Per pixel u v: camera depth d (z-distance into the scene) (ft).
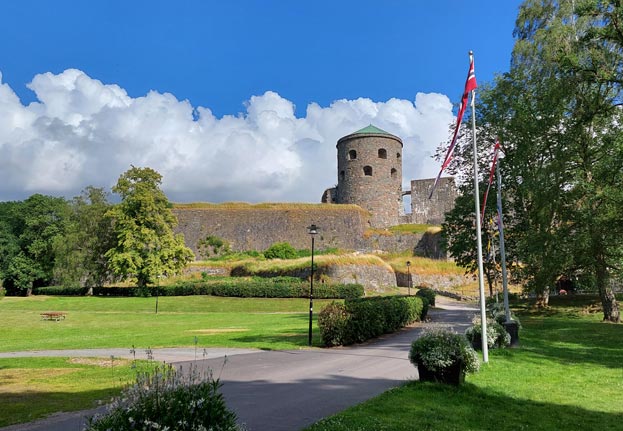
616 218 65.62
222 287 131.85
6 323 90.74
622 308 95.91
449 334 30.73
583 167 73.31
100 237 156.46
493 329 46.34
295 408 24.79
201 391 13.52
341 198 210.18
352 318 52.70
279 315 100.99
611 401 28.12
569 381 33.37
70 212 167.53
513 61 89.71
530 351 46.09
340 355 44.80
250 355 45.37
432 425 21.79
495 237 94.43
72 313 110.11
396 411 23.63
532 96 81.35
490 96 94.94
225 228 190.60
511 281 94.48
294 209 194.49
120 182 143.95
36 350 53.31
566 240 71.31
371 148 205.05
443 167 39.60
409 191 218.79
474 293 150.61
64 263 154.71
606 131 74.49
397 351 47.47
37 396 28.94
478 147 98.99
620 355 44.80
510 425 22.77
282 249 171.63
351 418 22.02
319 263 136.77
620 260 70.90
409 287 142.61
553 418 24.44
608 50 66.90
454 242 99.35
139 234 139.23
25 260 184.65
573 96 70.28
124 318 98.43
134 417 11.99
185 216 191.31
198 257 183.73
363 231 193.47
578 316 86.99
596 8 64.23
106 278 158.81
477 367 30.50
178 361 42.11
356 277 137.69
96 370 38.14
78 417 23.94
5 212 202.69
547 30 82.79
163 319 95.45
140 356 46.62
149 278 140.77
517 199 93.30
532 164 79.71
